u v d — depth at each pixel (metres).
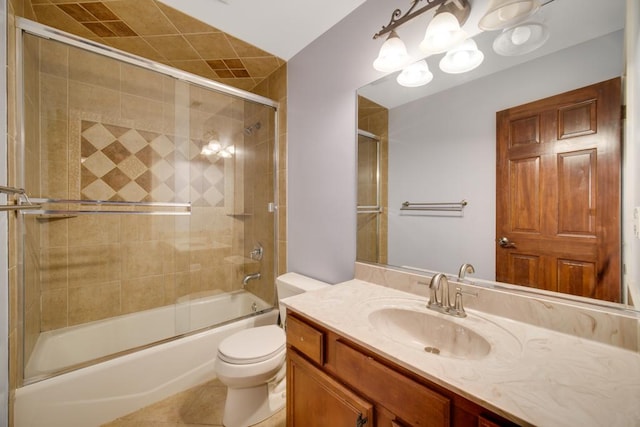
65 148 1.67
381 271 1.34
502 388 0.57
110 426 1.32
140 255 1.98
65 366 1.39
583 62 0.81
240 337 1.45
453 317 0.95
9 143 1.13
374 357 0.77
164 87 1.93
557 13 0.86
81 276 1.77
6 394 1.06
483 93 1.03
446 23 0.94
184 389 1.61
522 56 0.93
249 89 2.39
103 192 1.82
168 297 2.08
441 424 0.60
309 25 1.60
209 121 2.23
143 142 1.96
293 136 1.94
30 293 1.41
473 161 1.06
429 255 1.21
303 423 1.01
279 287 1.76
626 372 0.62
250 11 1.47
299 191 1.89
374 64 1.19
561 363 0.66
